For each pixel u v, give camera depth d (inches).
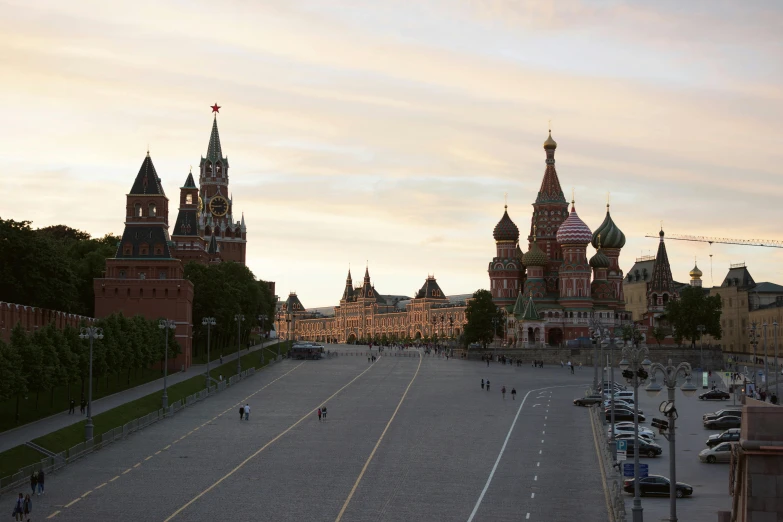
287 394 7780.5
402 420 6397.6
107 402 6407.5
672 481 3011.8
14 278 7475.4
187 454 5002.5
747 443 2006.6
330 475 4505.4
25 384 5310.0
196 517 3666.3
